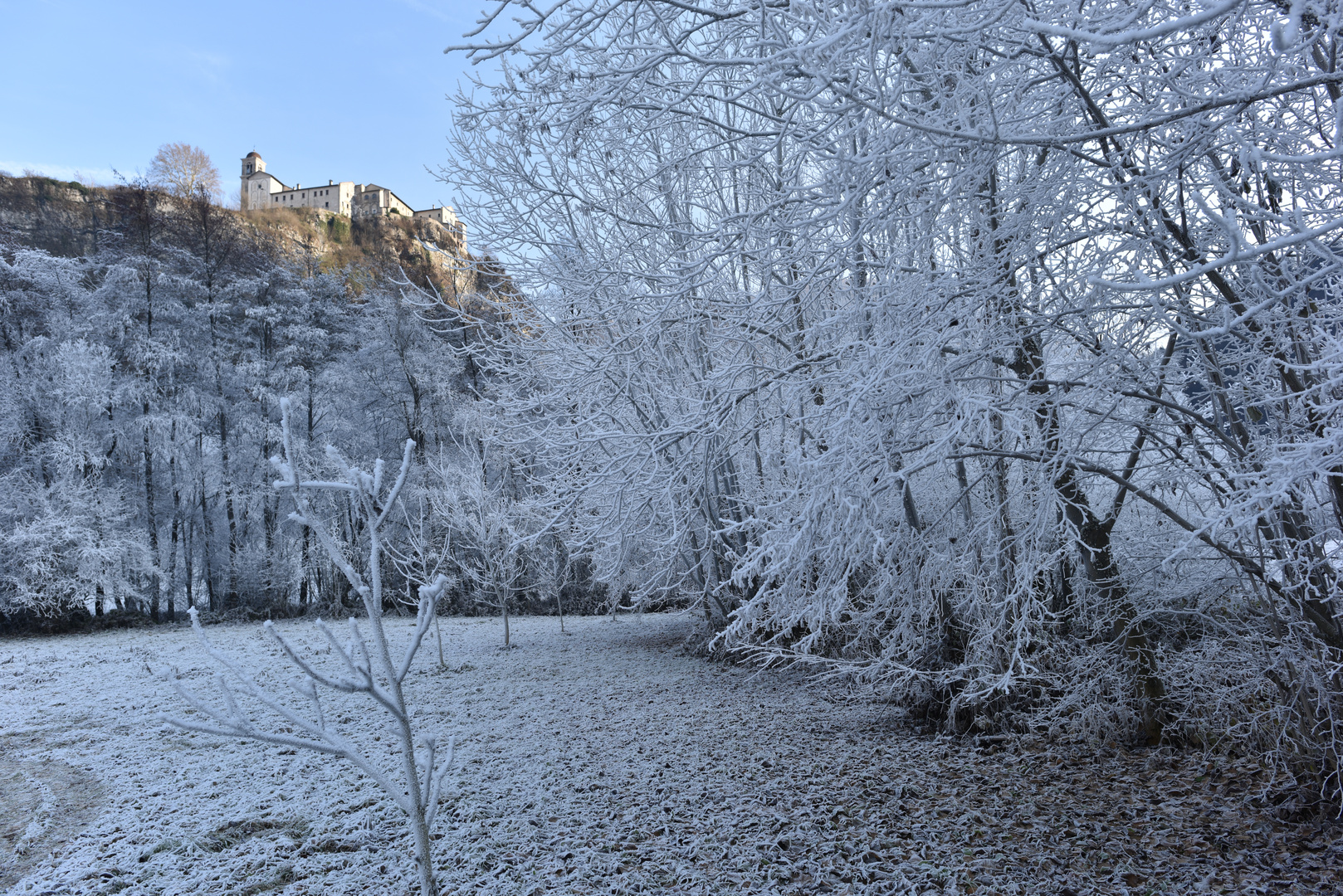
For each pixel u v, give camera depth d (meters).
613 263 5.77
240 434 23.69
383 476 2.34
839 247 3.12
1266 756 4.13
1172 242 3.23
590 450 5.00
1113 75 3.24
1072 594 5.73
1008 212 3.43
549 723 6.97
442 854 3.94
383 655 2.18
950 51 2.77
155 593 21.64
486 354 7.61
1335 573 3.37
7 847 4.44
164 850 4.25
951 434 2.79
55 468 20.16
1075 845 3.76
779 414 4.03
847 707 7.12
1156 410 3.99
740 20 3.52
